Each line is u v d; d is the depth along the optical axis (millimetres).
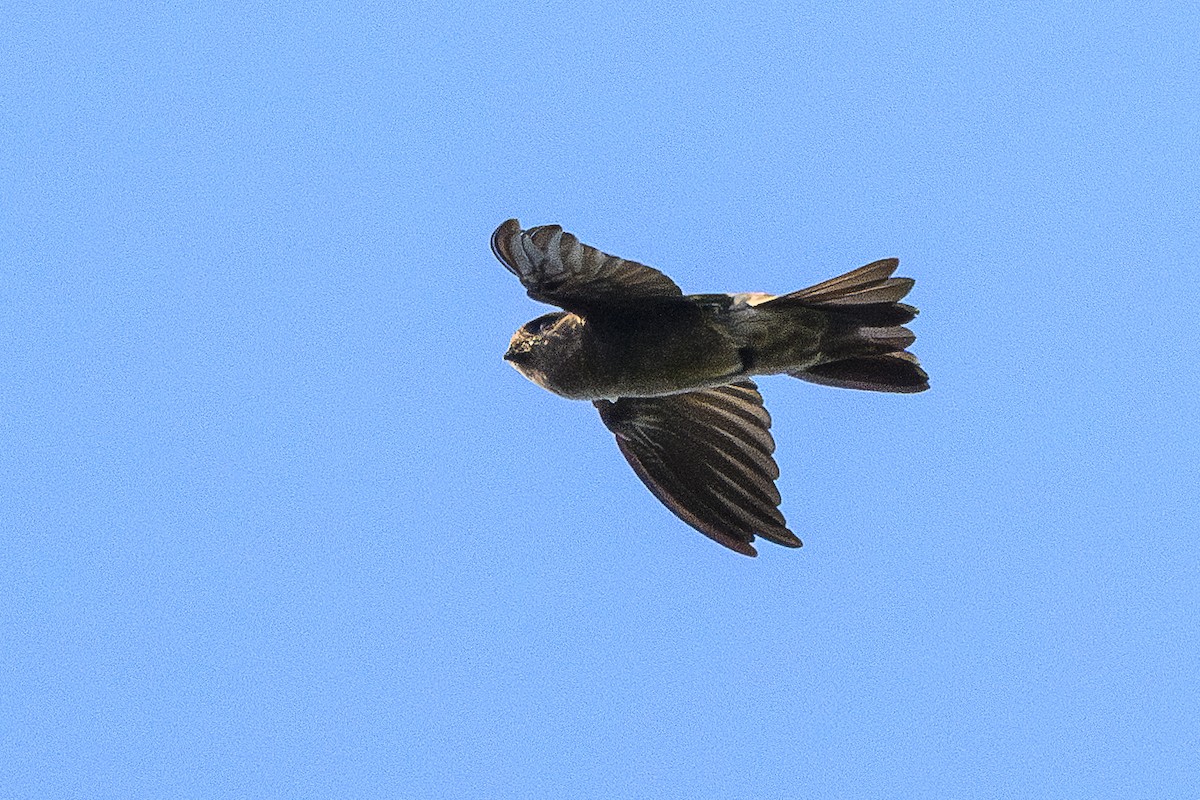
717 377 14273
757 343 14016
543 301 13867
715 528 16031
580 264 13219
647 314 14031
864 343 14094
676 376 14250
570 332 14422
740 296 13875
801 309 13820
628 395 14578
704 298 13820
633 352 14148
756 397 15602
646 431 15852
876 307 13766
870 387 14391
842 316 13898
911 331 13984
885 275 13391
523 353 14828
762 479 15727
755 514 15852
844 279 13406
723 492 15898
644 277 13406
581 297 13797
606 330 14188
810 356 14125
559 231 12734
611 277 13414
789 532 15805
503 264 13305
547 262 13211
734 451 15766
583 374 14445
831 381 14477
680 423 15797
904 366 14258
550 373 14641
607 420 15805
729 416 15672
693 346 14055
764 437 15641
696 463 15898
